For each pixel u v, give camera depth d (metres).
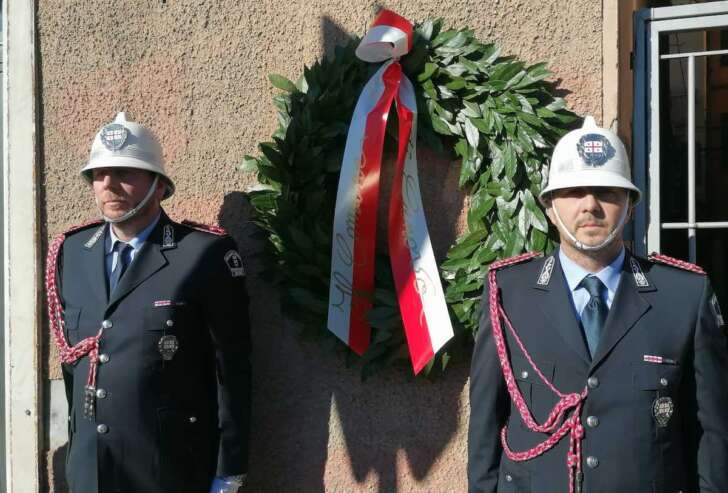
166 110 3.29
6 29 3.43
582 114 2.84
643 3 3.05
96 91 3.36
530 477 2.17
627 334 2.14
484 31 2.96
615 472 2.06
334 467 3.07
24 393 3.38
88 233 2.90
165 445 2.61
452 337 2.81
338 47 3.05
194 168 3.26
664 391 2.09
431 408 2.96
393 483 3.00
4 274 3.59
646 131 2.94
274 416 3.13
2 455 3.59
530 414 2.19
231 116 3.22
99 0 3.36
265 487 3.14
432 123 2.91
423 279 2.86
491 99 2.84
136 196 2.73
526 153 2.77
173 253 2.75
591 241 2.18
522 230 2.76
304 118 2.99
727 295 2.87
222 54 3.24
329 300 2.92
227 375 2.72
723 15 2.86
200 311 2.73
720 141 2.91
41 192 3.40
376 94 2.94
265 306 3.15
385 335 2.87
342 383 3.06
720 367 2.13
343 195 2.92
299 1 3.16
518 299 2.30
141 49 3.32
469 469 2.33
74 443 2.68
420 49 2.93
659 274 2.24
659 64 2.94
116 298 2.67
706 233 2.89
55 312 2.85
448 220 2.98
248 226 3.18
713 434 2.10
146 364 2.62
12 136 3.41
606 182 2.15
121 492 2.59
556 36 2.88
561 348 2.17
